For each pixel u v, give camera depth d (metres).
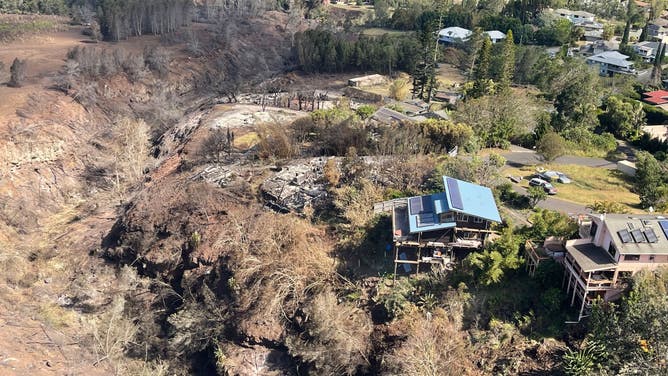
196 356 40.50
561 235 37.94
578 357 30.77
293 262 40.50
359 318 37.31
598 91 74.50
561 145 55.94
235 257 42.47
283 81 99.31
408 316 36.03
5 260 48.56
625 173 54.28
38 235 55.44
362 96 87.56
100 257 50.53
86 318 43.78
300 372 36.91
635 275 32.50
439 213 37.81
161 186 54.00
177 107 86.50
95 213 57.91
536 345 33.53
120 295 44.56
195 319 39.69
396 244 38.19
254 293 39.78
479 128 61.62
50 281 48.19
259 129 59.22
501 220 38.28
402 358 32.59
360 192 45.81
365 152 53.91
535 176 52.56
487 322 35.31
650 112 74.06
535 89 89.25
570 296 34.78
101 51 90.12
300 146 58.34
